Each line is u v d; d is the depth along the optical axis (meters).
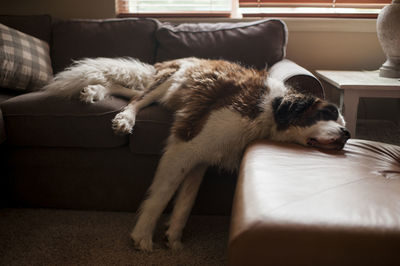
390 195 1.04
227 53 2.42
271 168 1.20
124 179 1.88
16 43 2.23
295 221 0.89
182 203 1.69
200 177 1.75
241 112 1.61
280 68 2.12
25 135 1.83
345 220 0.90
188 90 1.79
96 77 1.96
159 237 1.73
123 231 1.76
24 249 1.61
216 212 1.91
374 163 1.34
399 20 2.27
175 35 2.48
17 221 1.84
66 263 1.51
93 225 1.81
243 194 1.05
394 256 0.84
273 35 2.45
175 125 1.70
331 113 1.61
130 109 1.83
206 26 2.56
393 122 3.00
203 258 1.57
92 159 1.86
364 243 0.85
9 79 2.14
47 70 2.38
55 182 1.93
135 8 3.12
